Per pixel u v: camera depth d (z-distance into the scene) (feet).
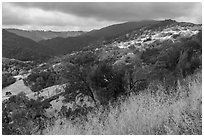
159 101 19.06
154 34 461.78
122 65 38.70
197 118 13.87
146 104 18.65
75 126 19.72
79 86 41.60
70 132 17.95
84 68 41.57
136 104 19.20
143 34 508.94
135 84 35.65
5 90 207.92
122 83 35.60
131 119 15.89
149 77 34.99
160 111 16.03
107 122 17.26
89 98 41.11
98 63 41.45
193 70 31.63
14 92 190.80
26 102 52.70
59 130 19.16
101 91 35.01
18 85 209.46
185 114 14.56
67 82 45.47
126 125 15.52
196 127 13.15
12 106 53.36
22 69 370.94
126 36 537.24
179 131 13.38
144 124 14.87
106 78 36.22
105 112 21.95
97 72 36.88
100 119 19.56
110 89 34.78
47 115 43.65
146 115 15.84
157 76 34.30
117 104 25.27
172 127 13.76
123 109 20.07
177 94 20.10
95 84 37.50
